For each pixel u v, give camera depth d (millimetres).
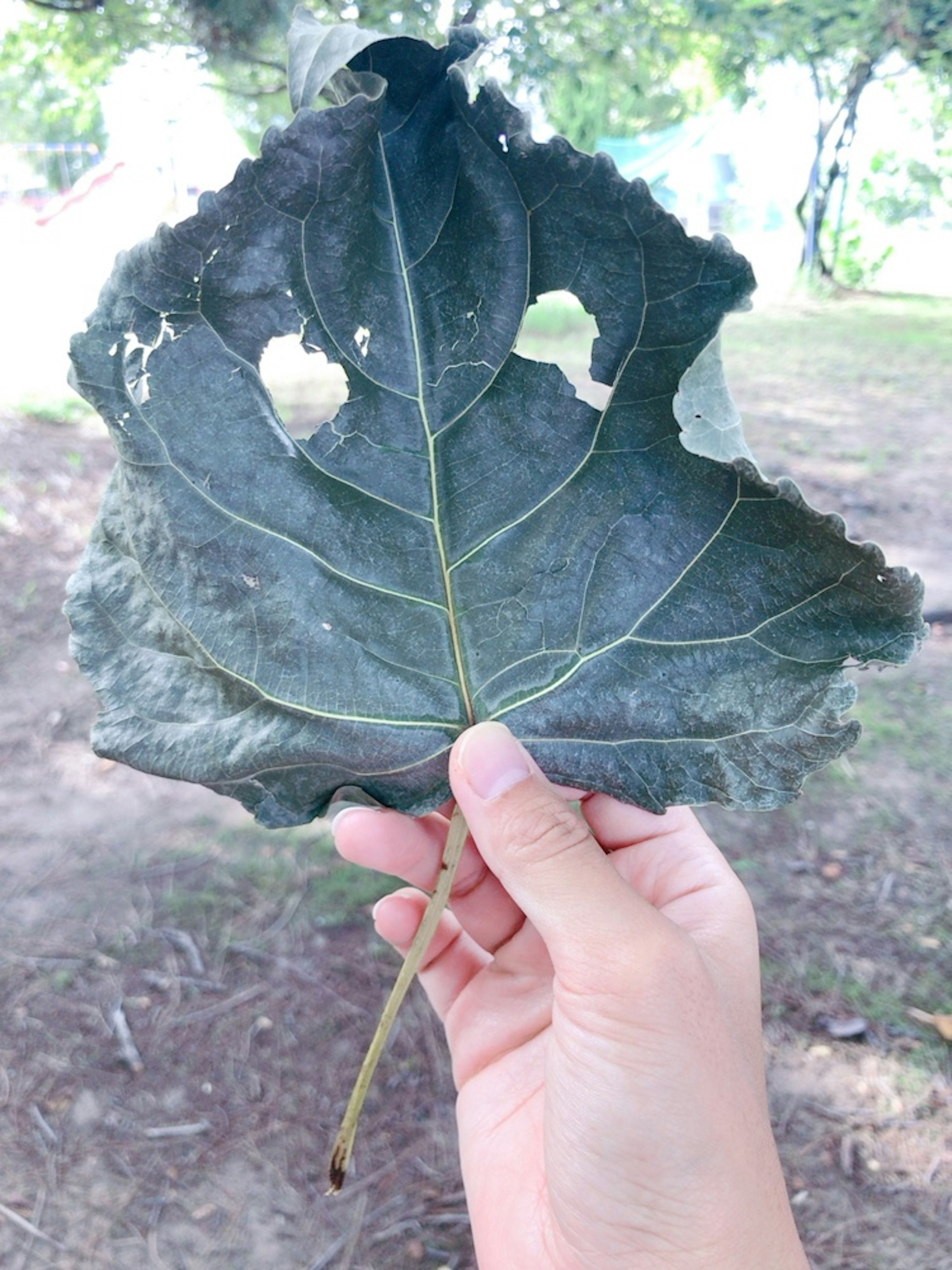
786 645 215
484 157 198
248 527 217
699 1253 249
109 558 236
